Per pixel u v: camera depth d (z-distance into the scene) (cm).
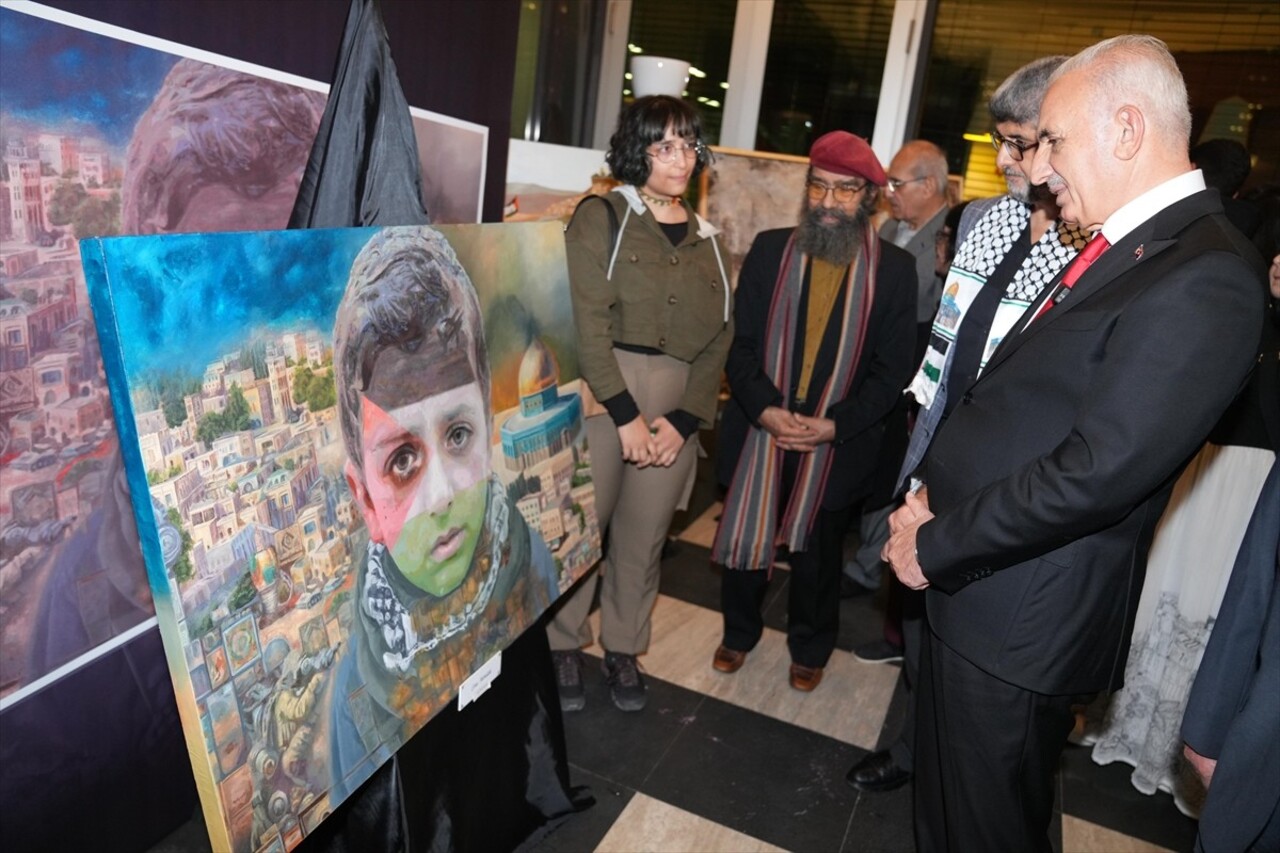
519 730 164
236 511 89
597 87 438
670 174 196
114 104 122
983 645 127
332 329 101
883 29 431
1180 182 115
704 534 335
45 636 130
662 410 206
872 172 203
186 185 135
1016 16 417
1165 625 201
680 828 181
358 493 106
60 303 121
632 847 174
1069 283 129
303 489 97
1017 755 130
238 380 89
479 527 131
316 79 156
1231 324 104
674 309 200
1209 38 399
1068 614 122
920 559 128
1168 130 113
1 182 111
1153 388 105
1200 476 193
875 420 214
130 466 80
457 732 144
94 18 117
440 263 122
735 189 385
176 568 82
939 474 136
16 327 117
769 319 219
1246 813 107
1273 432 184
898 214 300
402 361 114
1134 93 113
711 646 255
